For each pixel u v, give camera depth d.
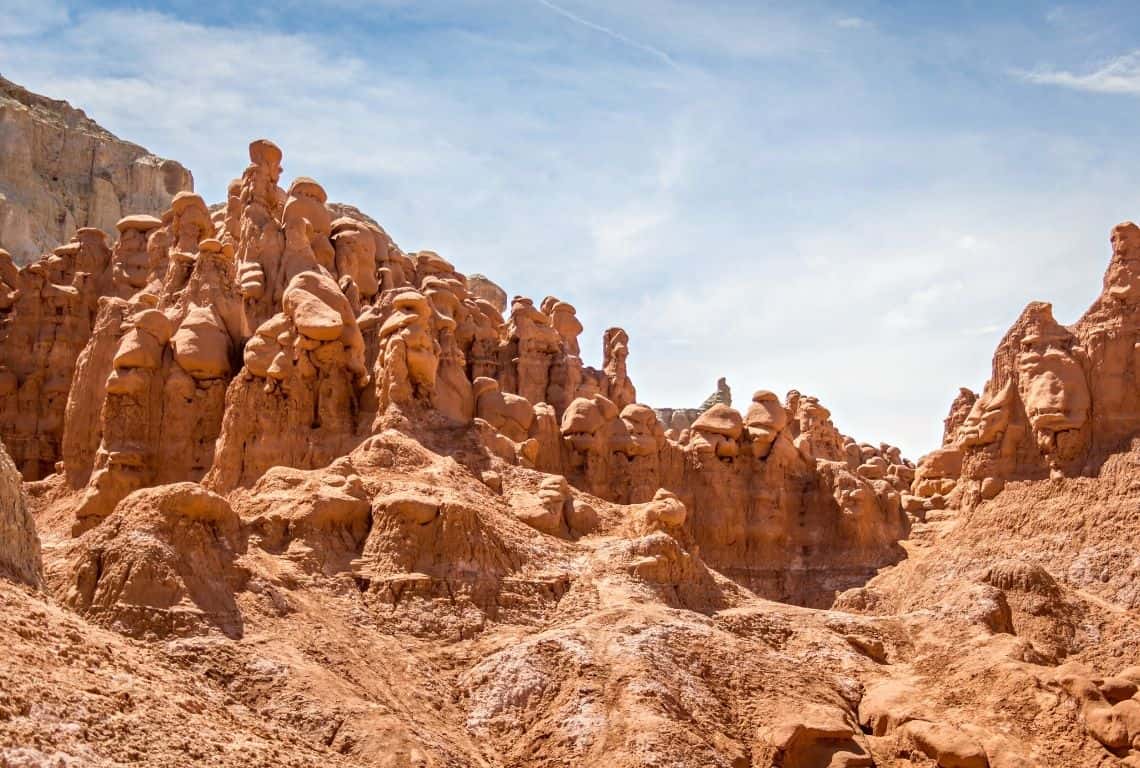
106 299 66.25
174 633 36.75
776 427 67.38
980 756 39.66
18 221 114.25
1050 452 61.28
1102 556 56.22
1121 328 61.34
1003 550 58.91
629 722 37.97
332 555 44.50
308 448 54.19
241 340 61.56
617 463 66.31
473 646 42.59
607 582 47.31
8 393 73.19
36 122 126.50
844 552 64.50
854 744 40.34
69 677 28.25
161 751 27.34
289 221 63.69
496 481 52.53
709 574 51.56
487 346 73.00
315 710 35.38
